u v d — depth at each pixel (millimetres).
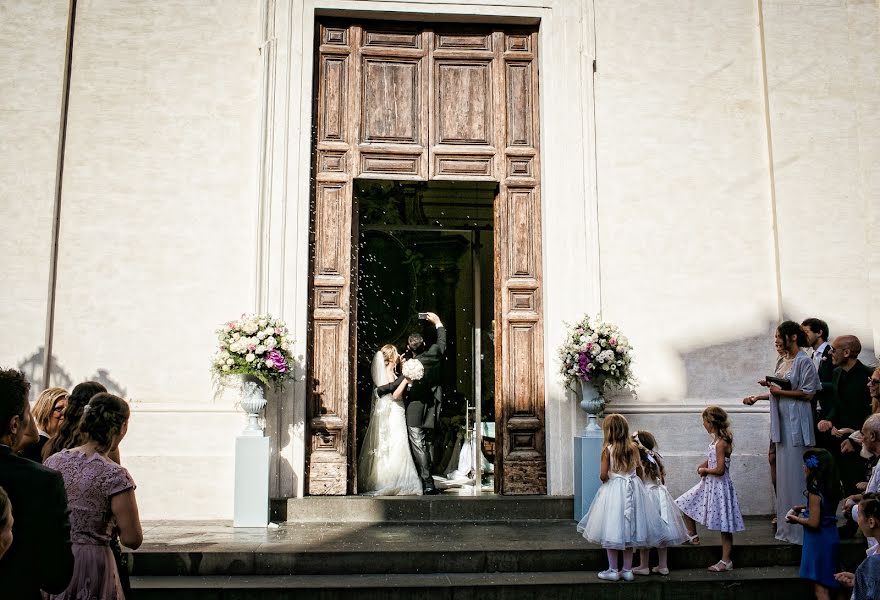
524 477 7012
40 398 3959
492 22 7477
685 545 5488
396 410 7117
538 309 7246
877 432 4383
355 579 5000
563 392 6973
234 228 6945
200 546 5301
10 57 6891
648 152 7359
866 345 7219
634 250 7223
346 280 7086
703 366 7133
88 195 6859
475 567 5258
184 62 7098
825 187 7398
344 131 7258
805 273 7270
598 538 5082
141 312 6770
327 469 6852
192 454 6594
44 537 2488
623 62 7461
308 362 6953
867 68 7586
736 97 7527
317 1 7207
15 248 6668
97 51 7043
